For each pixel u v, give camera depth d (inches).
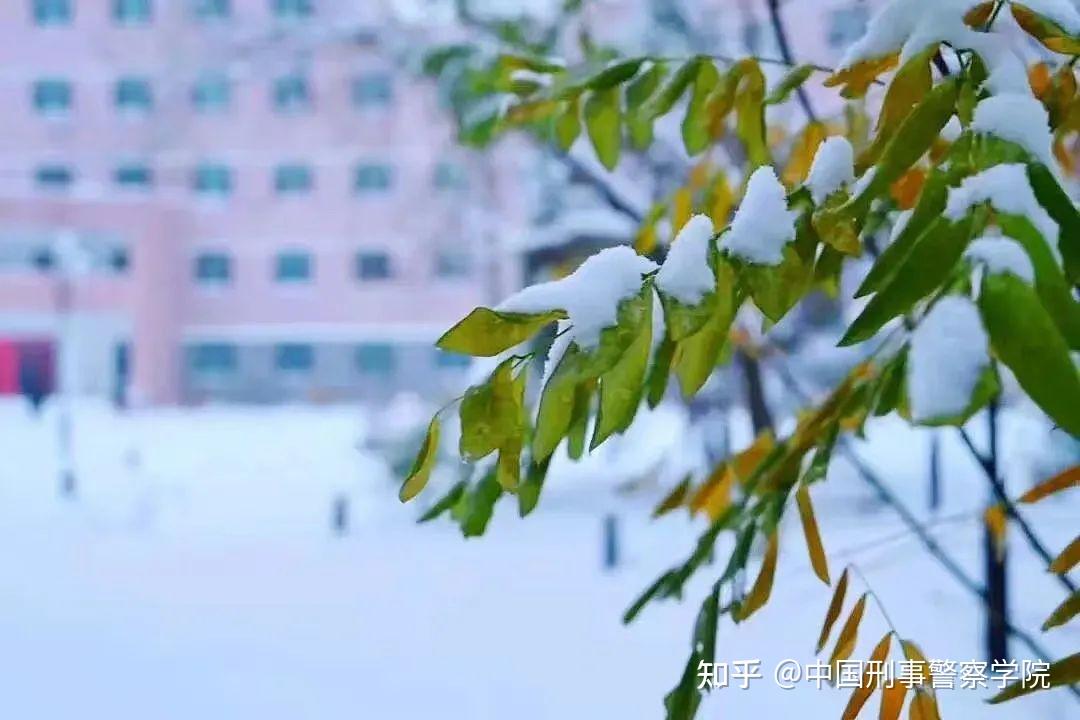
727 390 311.1
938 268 28.9
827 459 54.8
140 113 1456.7
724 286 35.8
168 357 1485.0
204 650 314.8
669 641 296.7
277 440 970.1
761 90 64.7
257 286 1497.3
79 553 481.1
